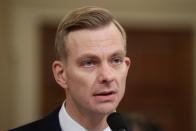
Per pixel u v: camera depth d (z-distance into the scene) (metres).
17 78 7.90
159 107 8.58
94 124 2.62
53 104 8.23
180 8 8.10
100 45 2.43
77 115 2.63
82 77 2.45
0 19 7.42
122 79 2.48
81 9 2.53
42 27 8.00
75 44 2.46
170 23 8.16
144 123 5.07
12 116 7.85
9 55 7.79
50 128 2.68
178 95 8.57
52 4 7.92
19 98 7.94
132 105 8.51
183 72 8.52
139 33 8.27
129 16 7.99
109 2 7.87
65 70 2.56
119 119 2.56
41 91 8.15
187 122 8.58
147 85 8.52
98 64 2.44
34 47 7.96
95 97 2.45
